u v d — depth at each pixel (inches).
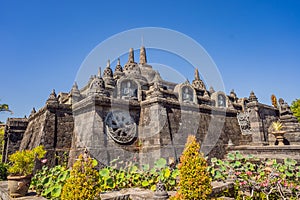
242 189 357.4
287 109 691.4
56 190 295.7
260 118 726.5
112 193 321.7
